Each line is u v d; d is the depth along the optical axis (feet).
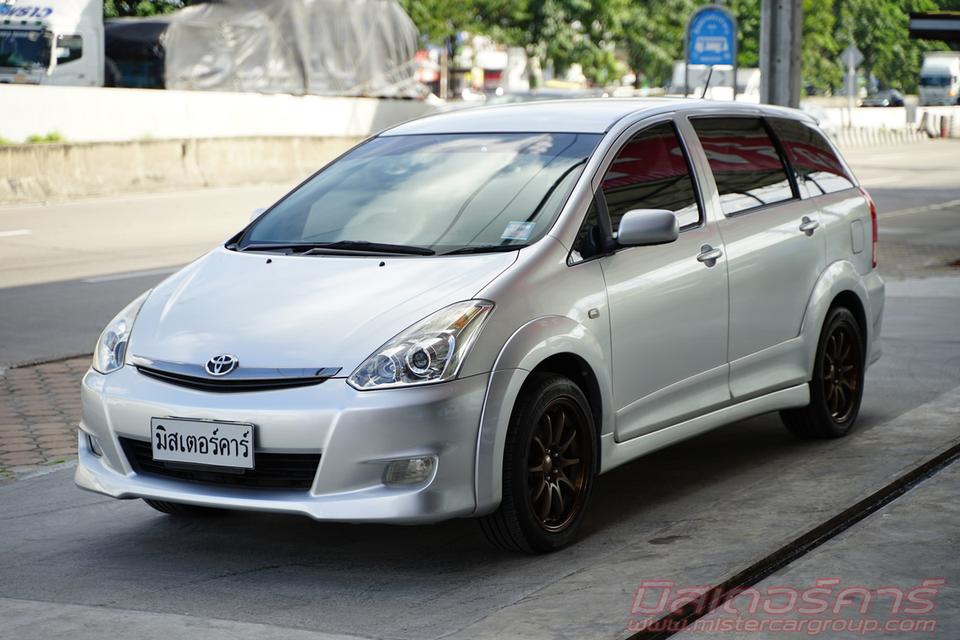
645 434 23.57
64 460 28.81
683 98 27.73
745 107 28.43
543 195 23.11
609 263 22.77
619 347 22.70
